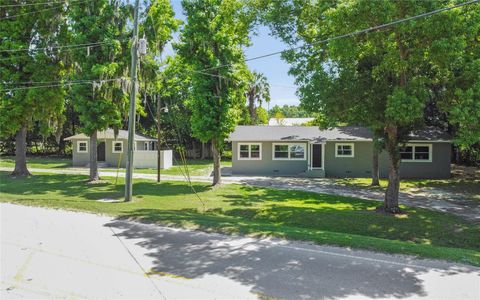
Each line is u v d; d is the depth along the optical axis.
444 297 5.61
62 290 5.64
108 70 19.20
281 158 28.36
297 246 8.25
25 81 22.77
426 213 14.73
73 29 20.58
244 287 5.86
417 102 11.40
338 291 5.76
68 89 24.31
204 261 7.12
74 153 34.28
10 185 19.95
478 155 30.31
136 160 33.16
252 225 10.49
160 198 16.62
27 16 22.19
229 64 19.44
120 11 20.64
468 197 19.02
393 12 10.73
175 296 5.46
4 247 7.86
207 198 17.12
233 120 20.27
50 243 8.22
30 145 48.12
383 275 6.49
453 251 8.21
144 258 7.25
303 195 18.84
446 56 11.15
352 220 13.19
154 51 20.98
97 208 12.39
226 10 19.30
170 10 21.25
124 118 22.97
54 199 14.66
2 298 5.33
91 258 7.21
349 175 28.02
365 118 13.91
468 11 10.97
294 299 5.43
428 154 27.03
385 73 13.77
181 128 43.34
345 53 12.29
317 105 14.97
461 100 11.59
